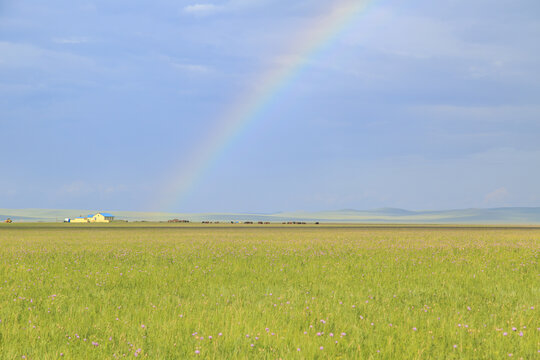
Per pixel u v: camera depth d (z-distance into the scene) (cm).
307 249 3206
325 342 864
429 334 920
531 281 1697
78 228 11238
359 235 6222
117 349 825
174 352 810
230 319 1027
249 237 5575
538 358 789
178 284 1579
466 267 2136
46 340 873
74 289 1484
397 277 1758
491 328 984
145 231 8594
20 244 4000
